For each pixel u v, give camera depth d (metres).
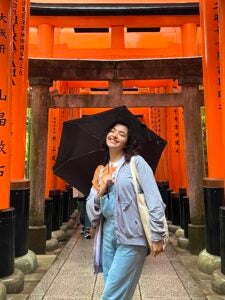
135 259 2.85
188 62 7.98
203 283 5.57
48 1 9.48
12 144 6.31
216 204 6.24
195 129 7.98
